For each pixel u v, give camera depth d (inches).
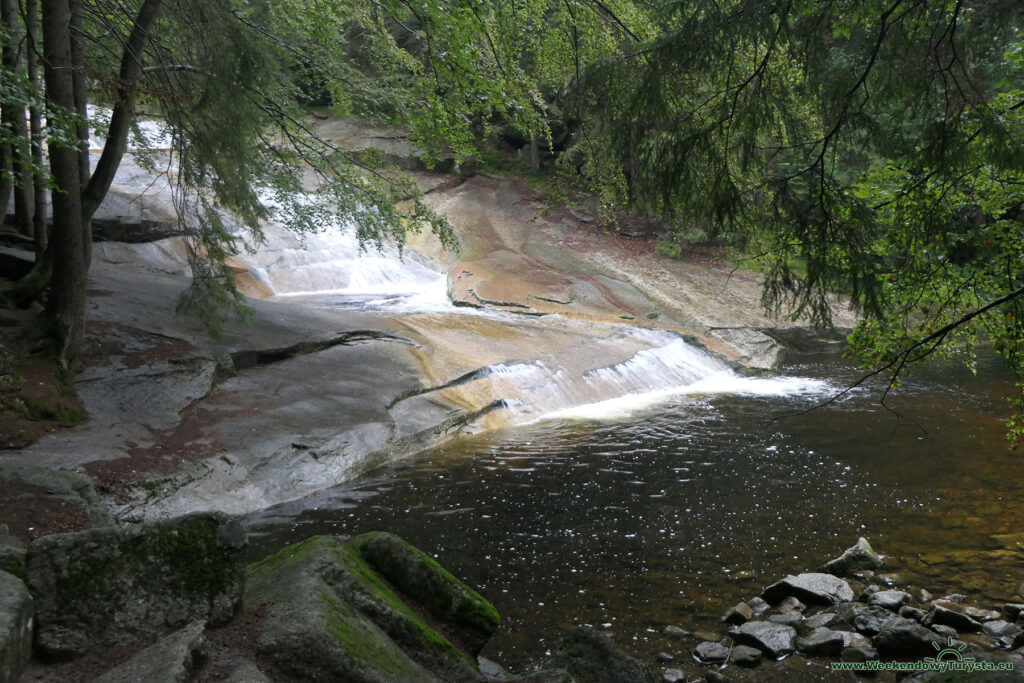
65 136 313.6
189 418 426.6
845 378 700.0
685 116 158.1
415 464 445.4
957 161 147.6
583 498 389.1
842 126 151.8
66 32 384.5
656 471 432.1
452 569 308.5
